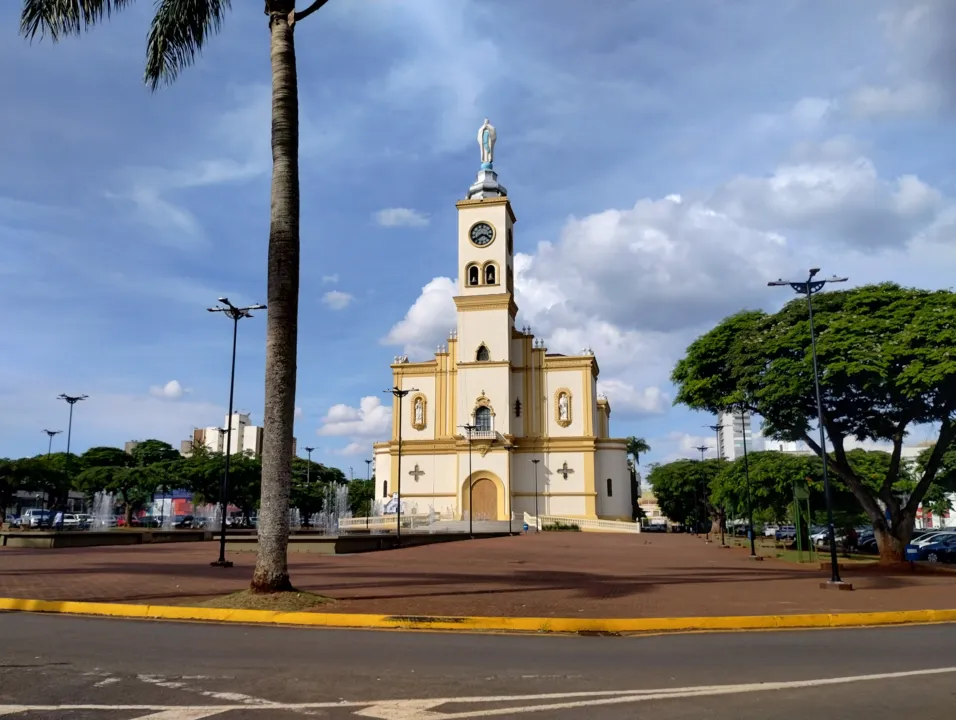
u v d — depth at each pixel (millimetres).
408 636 11570
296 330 15242
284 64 15727
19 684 7793
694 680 8477
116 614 13375
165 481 76250
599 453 73875
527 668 9062
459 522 67312
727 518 79438
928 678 8688
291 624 12719
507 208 76750
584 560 29844
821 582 20516
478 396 72188
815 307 28109
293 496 92625
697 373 30500
